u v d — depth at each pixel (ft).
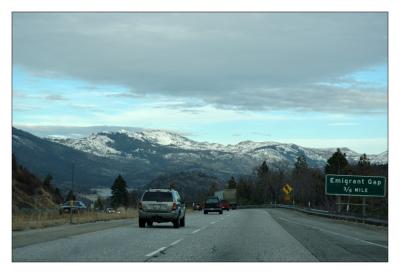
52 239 70.44
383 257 55.88
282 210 314.96
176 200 100.37
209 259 51.52
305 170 417.08
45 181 238.68
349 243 72.95
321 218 186.19
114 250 57.82
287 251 59.52
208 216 177.27
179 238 74.90
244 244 67.05
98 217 135.33
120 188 358.43
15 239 70.23
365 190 158.10
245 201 525.75
